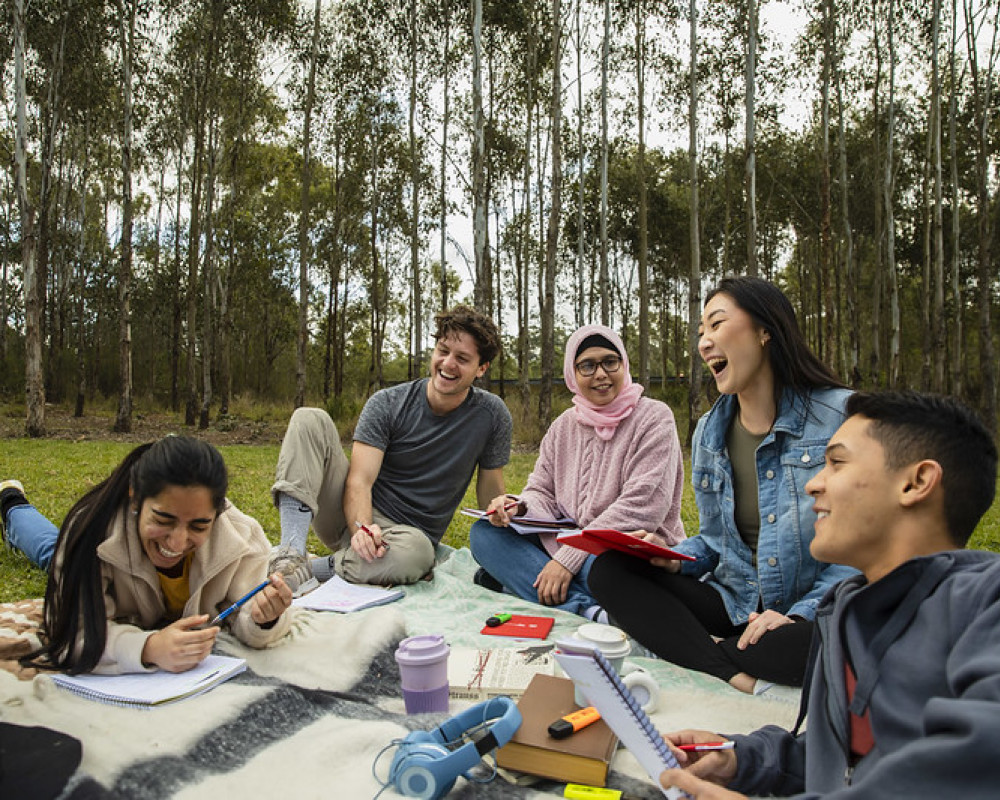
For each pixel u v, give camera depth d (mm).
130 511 2459
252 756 1961
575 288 30609
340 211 28219
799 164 25172
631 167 25953
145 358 31219
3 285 28922
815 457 2648
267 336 33969
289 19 19656
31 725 2023
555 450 3941
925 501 1446
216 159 24438
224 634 2848
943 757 1044
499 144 23672
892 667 1364
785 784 1729
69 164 24422
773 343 2738
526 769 1880
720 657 2564
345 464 3961
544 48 20703
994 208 24141
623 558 2914
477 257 15578
